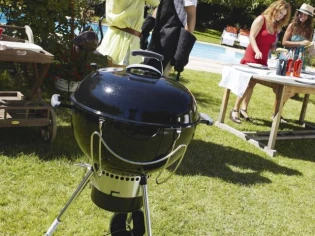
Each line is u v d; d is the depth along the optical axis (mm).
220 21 24562
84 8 5746
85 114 1549
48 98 4660
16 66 4973
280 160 4352
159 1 3377
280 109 4410
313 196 3551
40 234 2348
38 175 2957
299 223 3023
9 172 2910
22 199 2648
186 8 3230
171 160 1646
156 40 3375
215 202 3078
